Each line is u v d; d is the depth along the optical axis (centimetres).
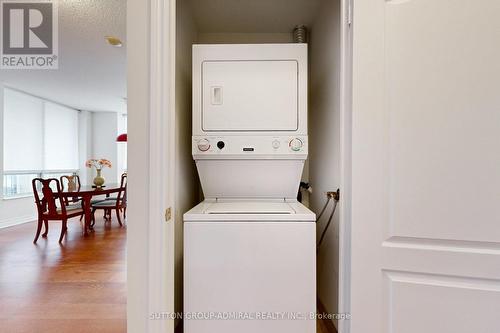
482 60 88
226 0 183
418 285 95
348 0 108
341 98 111
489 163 88
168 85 107
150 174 104
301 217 119
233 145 148
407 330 96
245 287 118
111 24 245
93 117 644
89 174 632
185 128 171
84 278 246
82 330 169
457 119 90
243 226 119
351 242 101
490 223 88
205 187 160
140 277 104
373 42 98
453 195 91
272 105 148
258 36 229
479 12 88
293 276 118
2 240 363
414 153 94
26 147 488
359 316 100
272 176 157
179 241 153
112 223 466
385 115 97
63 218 357
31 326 173
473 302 91
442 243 93
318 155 197
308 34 222
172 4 111
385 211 98
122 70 363
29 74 380
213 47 149
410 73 95
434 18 92
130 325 104
